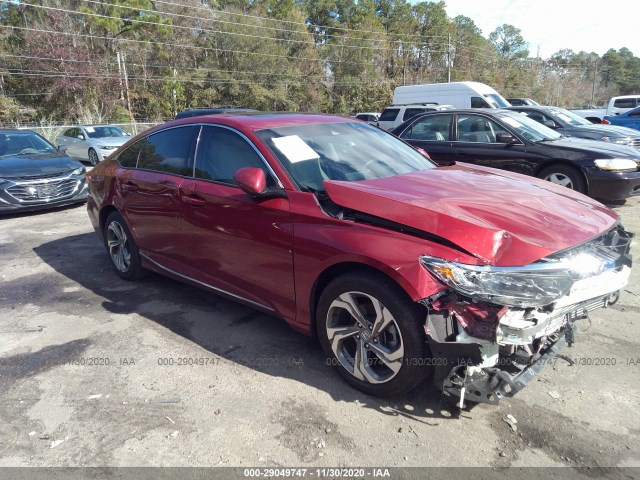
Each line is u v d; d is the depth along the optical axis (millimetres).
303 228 3018
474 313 2391
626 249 3049
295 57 55781
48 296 4691
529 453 2447
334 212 3045
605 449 2461
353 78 56781
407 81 64688
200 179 3820
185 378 3189
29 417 2844
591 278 2662
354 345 3092
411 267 2504
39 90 42031
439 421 2701
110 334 3840
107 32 45969
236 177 3121
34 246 6531
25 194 8180
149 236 4414
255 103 50938
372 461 2424
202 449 2539
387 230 2713
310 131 3811
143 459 2479
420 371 2637
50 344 3713
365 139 4043
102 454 2523
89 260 5812
